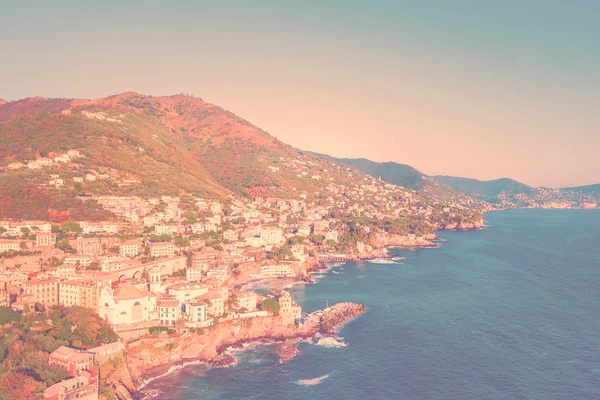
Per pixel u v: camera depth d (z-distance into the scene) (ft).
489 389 654.94
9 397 525.34
